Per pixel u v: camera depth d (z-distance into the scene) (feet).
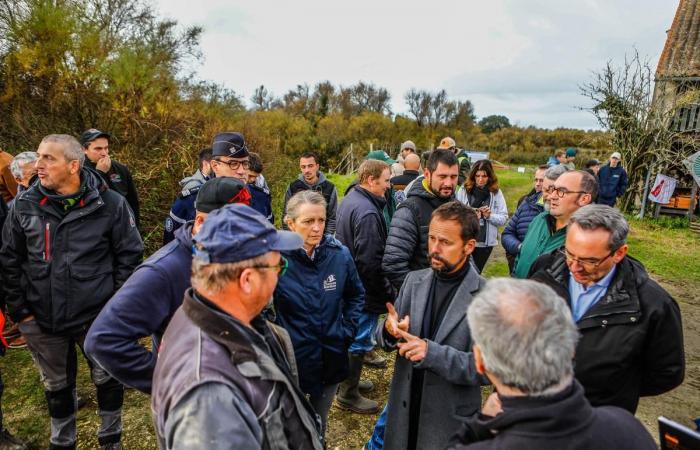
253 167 13.11
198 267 3.91
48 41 22.00
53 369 7.91
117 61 23.91
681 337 5.92
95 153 12.44
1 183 12.24
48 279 7.53
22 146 19.99
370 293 10.44
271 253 4.07
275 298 7.44
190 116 26.20
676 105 36.63
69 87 22.07
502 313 3.46
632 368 6.06
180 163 20.36
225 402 3.39
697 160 33.78
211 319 3.78
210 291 3.89
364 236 10.09
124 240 8.23
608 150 44.04
